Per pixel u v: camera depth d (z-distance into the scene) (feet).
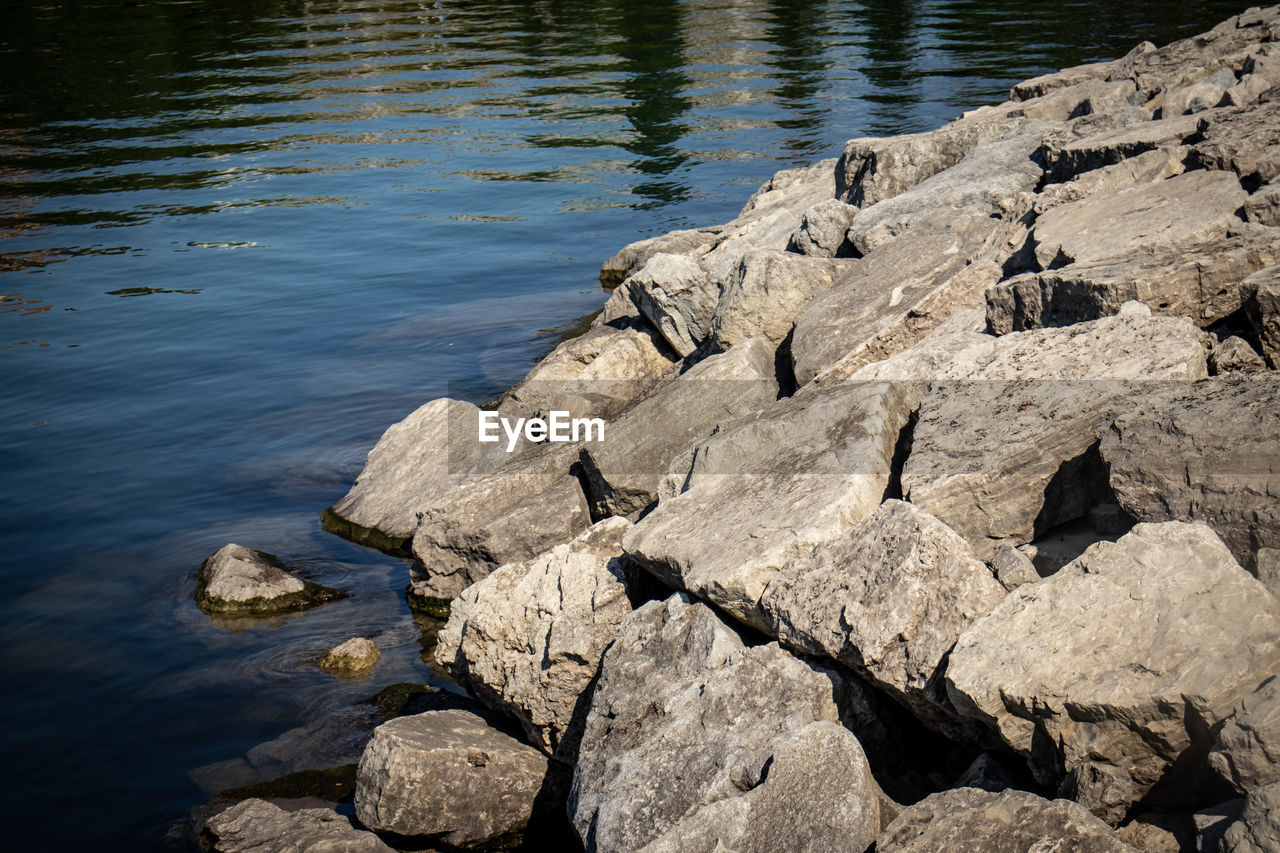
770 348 32.50
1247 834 12.78
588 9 142.82
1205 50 49.70
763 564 20.07
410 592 30.91
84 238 65.57
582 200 69.87
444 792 21.27
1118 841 14.07
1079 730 15.56
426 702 25.75
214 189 75.15
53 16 140.87
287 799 22.79
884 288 31.22
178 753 24.34
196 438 40.52
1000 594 17.65
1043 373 22.40
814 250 39.17
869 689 18.99
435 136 86.43
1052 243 27.94
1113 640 15.64
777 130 82.17
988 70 94.99
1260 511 16.46
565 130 86.22
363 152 82.94
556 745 22.62
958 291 29.58
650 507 28.96
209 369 46.88
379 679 26.91
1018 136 41.75
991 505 20.21
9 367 47.01
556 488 30.81
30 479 37.35
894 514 19.35
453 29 131.85
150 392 44.60
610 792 18.65
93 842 21.67
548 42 121.49
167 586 31.09
